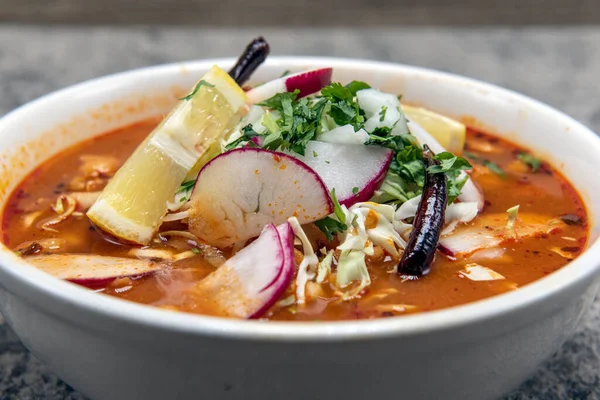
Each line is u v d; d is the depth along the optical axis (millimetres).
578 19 668
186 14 656
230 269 230
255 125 268
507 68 527
